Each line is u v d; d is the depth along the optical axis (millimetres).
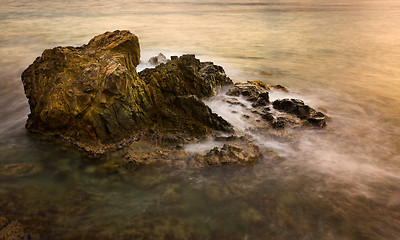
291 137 8344
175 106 8609
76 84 7578
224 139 7883
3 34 27984
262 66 17984
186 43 24750
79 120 7484
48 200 5734
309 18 43250
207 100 9766
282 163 7297
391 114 10766
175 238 4977
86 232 5008
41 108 8000
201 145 7645
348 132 9180
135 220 5336
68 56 8586
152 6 64375
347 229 5320
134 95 8086
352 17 44625
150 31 31047
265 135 8305
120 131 7578
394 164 7520
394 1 83625
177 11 53688
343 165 7383
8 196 5785
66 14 46250
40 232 4934
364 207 5898
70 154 7238
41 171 6691
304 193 6258
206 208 5719
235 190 6254
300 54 21547
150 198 5930
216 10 55469
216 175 6656
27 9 52406
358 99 12383
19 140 8055
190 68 9656
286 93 12758
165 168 6766
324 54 21578
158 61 14898
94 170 6695
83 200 5801
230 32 30875
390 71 16828
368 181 6758
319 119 9148
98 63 8227
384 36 28438
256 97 10305
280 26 35594
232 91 10641
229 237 5055
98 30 31562
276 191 6285
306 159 7547
